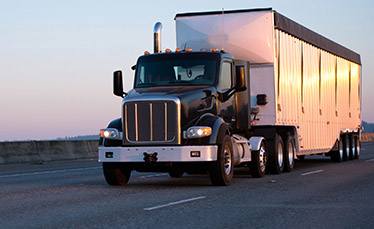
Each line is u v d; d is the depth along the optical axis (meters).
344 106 28.64
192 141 14.00
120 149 14.11
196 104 14.34
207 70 15.27
